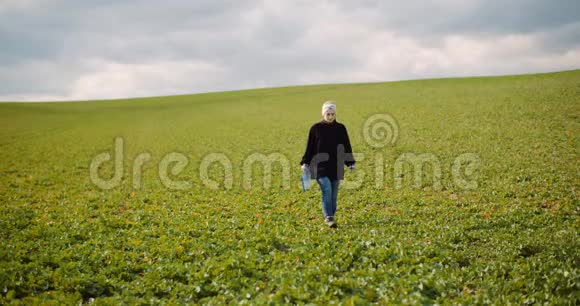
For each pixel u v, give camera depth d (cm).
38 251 752
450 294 564
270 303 547
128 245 797
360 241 776
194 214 1071
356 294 570
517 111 2850
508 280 590
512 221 898
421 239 805
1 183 1648
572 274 574
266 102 5541
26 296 582
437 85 5322
